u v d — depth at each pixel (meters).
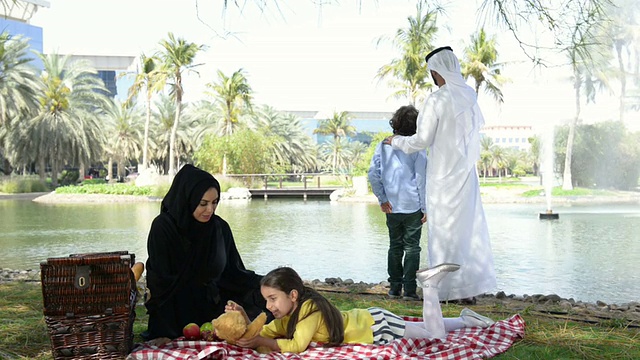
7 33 35.06
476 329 3.88
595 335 3.94
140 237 15.41
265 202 31.25
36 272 8.48
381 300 5.39
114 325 3.17
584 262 10.89
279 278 3.35
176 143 59.12
